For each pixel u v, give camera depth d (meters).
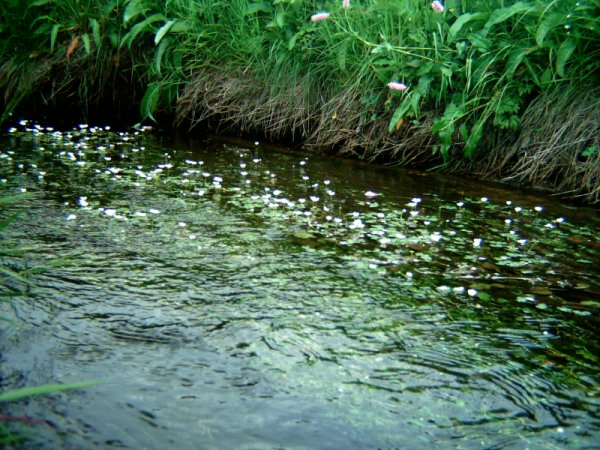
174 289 2.56
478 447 1.68
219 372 1.97
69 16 6.34
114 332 2.18
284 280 2.72
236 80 5.88
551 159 4.43
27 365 1.92
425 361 2.12
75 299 2.41
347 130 5.24
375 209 3.87
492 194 4.32
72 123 6.12
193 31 5.92
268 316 2.38
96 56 6.25
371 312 2.47
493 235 3.48
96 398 1.79
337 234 3.37
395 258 3.07
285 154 5.29
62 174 4.22
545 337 2.34
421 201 4.08
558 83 4.39
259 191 4.14
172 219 3.46
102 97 6.49
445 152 4.59
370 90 5.11
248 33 5.75
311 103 5.49
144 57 6.27
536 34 4.07
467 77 4.51
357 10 5.12
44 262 2.73
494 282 2.84
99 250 2.93
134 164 4.66
